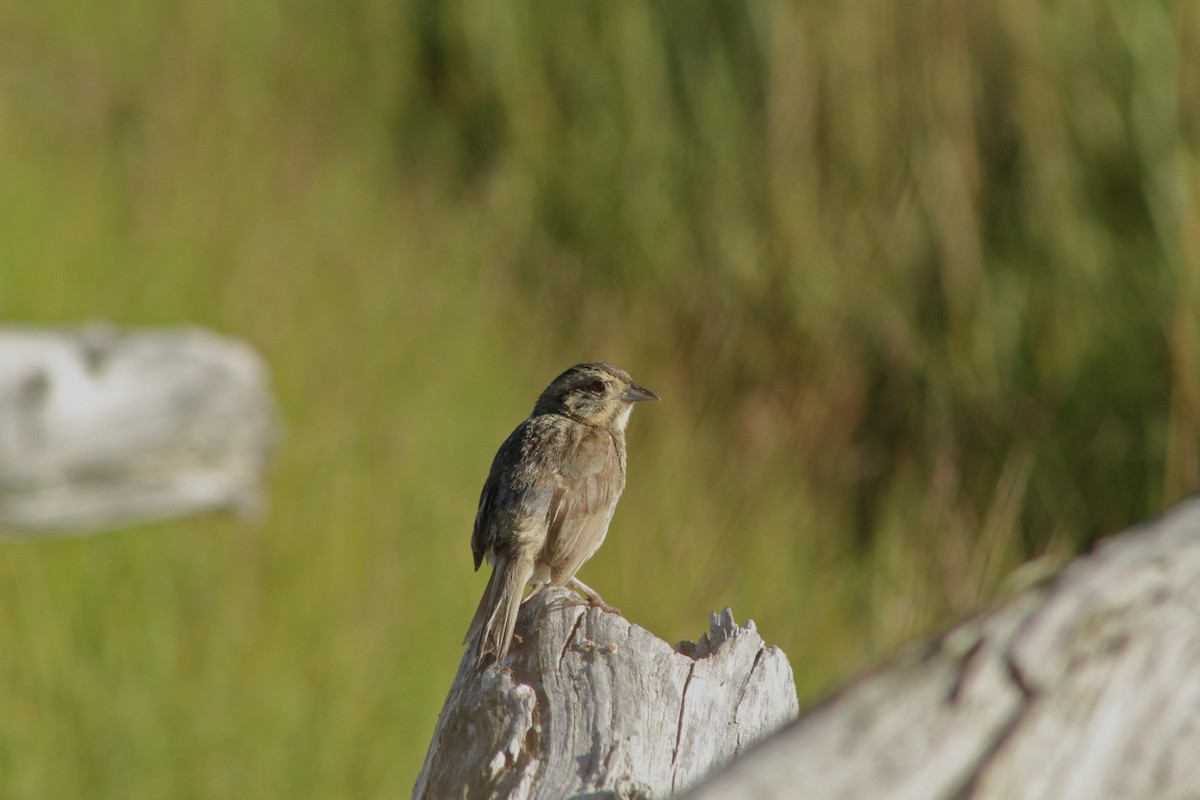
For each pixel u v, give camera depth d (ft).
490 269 50.60
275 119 55.16
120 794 29.30
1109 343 44.14
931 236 46.44
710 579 38.09
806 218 48.06
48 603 31.12
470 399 43.11
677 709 14.46
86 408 29.07
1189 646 7.75
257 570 33.35
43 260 39.88
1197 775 7.50
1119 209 45.29
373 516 36.14
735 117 50.67
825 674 37.04
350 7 59.11
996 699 7.59
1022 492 41.52
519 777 13.83
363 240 48.85
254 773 30.14
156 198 46.65
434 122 57.62
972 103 46.44
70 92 53.98
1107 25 45.01
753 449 43.34
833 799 7.27
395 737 31.83
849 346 45.93
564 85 55.16
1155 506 42.39
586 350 47.32
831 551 41.65
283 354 40.06
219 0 58.39
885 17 47.24
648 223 50.47
